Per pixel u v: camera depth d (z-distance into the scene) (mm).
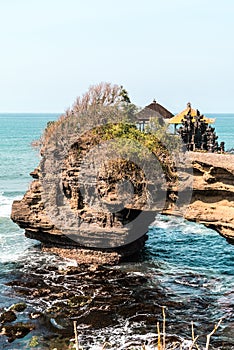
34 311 24797
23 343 21547
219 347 21109
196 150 32062
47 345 21375
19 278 29656
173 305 25625
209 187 27531
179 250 35375
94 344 21406
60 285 28484
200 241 37750
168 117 42562
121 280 29281
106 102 35688
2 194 58219
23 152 105812
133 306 25531
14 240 37875
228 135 157625
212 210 27875
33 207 34031
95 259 32312
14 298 26594
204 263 32500
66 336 22234
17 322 23625
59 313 24578
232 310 24953
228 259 33250
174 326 23234
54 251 34250
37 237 34781
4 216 46094
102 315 24438
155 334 22406
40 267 31641
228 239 27703
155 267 31562
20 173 76000
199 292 27422
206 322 23672
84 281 29109
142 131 31922
